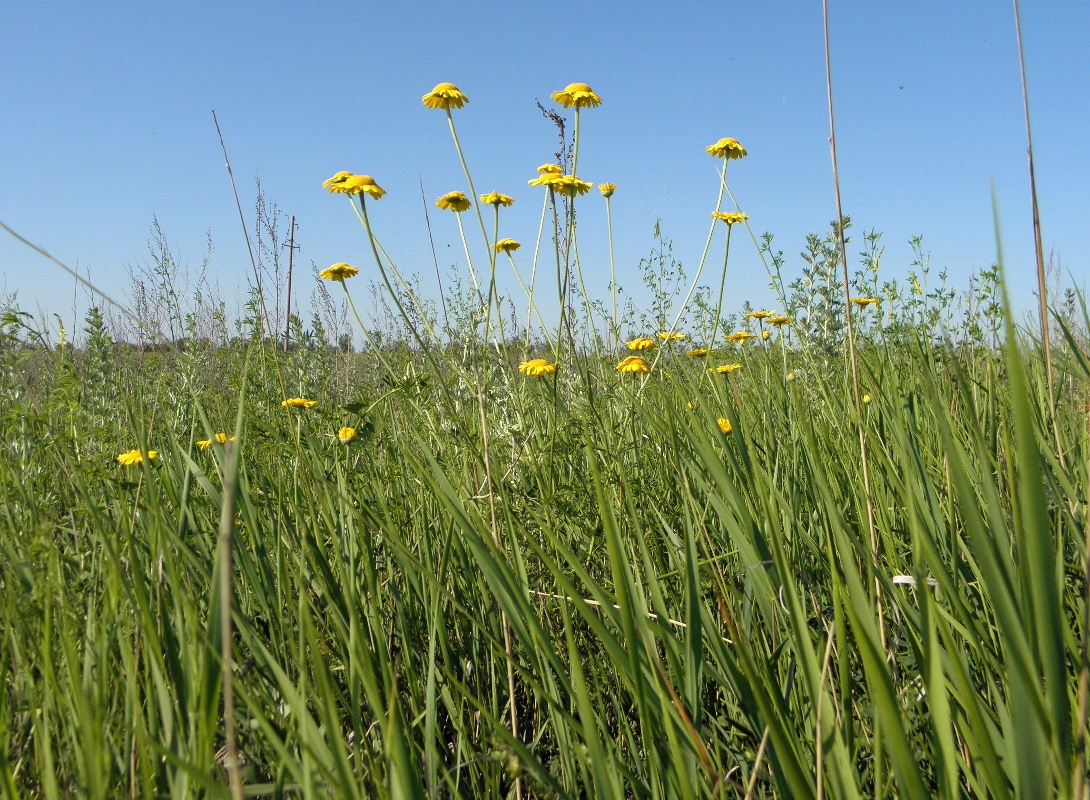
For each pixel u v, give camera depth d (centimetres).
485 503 244
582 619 219
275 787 131
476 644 223
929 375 110
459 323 398
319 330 498
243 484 222
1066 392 310
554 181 341
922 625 120
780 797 138
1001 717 138
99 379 435
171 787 140
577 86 358
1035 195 161
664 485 279
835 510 135
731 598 199
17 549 191
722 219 392
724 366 508
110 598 159
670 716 130
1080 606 178
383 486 302
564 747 181
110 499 261
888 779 151
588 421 307
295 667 186
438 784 156
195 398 231
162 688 146
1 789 122
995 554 102
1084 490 185
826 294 414
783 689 171
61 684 160
